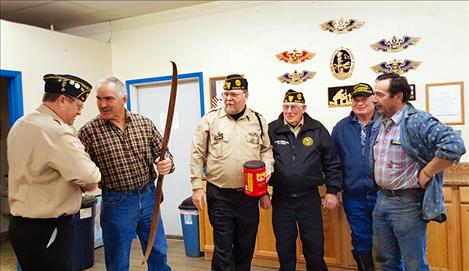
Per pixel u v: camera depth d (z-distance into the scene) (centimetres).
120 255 216
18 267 338
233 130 235
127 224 216
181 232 438
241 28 384
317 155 254
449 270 279
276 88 372
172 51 418
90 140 211
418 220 194
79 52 411
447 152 173
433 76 318
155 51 427
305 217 254
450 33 311
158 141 233
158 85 440
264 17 373
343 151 273
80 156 176
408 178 192
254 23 378
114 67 451
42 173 173
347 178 271
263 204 260
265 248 331
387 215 203
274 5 369
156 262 234
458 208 276
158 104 443
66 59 396
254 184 221
